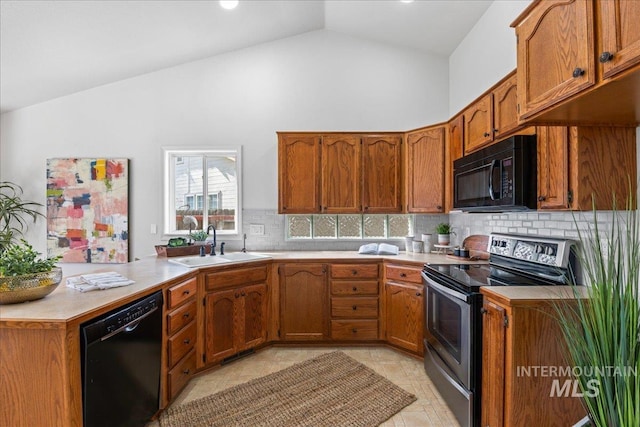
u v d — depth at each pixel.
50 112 3.56
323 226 3.63
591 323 1.13
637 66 1.00
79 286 1.73
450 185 2.99
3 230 3.42
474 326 1.79
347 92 3.60
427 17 3.03
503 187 2.00
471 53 3.09
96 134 3.56
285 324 2.99
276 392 2.27
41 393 1.30
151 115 3.57
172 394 2.06
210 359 2.54
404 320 2.81
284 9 3.06
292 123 3.59
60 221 3.54
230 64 3.58
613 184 1.60
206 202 3.69
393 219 3.65
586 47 1.16
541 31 1.41
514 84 2.00
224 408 2.08
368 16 3.20
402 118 3.60
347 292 2.96
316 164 3.24
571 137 1.63
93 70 3.23
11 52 2.69
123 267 2.46
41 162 3.57
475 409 1.78
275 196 3.59
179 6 2.68
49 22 2.47
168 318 2.03
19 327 1.28
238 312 2.74
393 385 2.35
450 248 3.26
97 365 1.43
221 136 3.58
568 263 1.82
